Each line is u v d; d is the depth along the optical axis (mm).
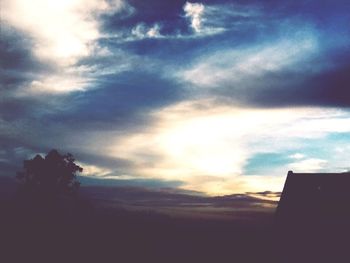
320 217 26969
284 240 27625
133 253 32250
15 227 34938
